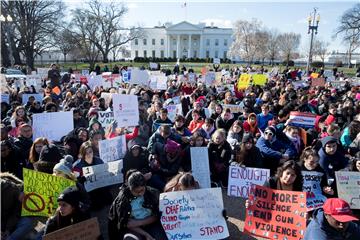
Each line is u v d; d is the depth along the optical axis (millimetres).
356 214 5656
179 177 5211
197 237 4902
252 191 5105
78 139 7508
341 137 8078
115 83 20094
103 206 6469
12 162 6414
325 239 3900
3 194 4715
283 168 5180
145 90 15266
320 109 11953
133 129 9172
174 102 13117
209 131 9031
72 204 4293
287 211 4926
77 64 72875
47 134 8945
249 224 5098
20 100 14312
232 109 11633
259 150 7246
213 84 21312
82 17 65312
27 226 4898
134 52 128500
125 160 6688
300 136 8055
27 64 56750
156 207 4898
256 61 88000
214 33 125188
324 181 5902
